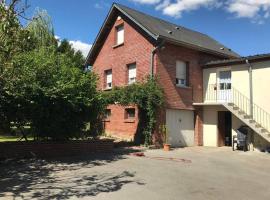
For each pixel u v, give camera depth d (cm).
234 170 1254
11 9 729
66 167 1202
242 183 1029
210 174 1154
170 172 1155
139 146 1872
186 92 2083
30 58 1345
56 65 1446
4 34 743
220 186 978
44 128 1412
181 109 2045
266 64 1873
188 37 2294
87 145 1559
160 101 1891
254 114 1914
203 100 2177
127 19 2189
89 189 897
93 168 1189
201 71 2194
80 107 1468
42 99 1352
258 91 1900
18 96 1284
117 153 1588
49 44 2398
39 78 1365
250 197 865
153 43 1964
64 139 1488
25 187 911
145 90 1872
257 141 1878
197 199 830
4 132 1378
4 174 1073
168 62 2000
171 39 1947
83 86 1483
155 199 816
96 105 1530
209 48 2198
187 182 1012
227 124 2142
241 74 1995
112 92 1895
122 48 2214
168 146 1805
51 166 1216
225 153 1759
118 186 934
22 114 1342
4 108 1314
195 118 2141
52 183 959
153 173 1125
